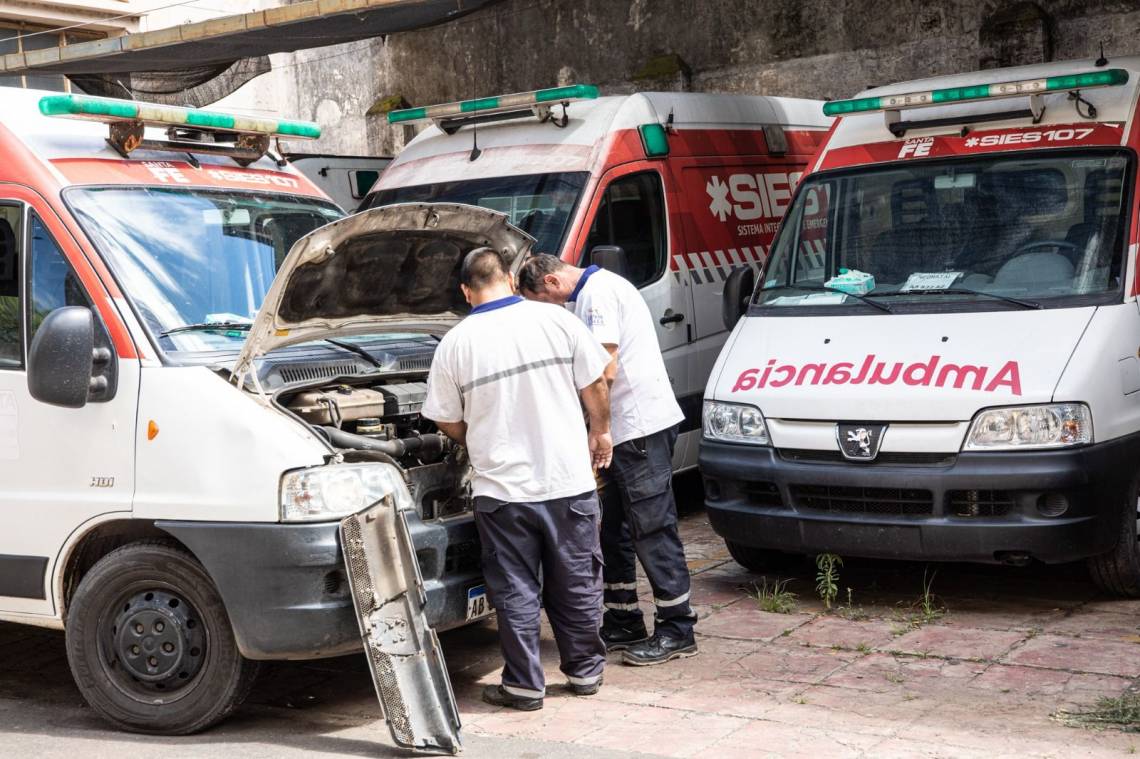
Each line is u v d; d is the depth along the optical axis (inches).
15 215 220.5
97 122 239.9
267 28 379.6
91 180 223.8
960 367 250.4
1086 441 240.2
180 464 201.6
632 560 242.7
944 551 245.9
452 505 222.4
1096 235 267.0
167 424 203.2
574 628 217.0
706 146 374.3
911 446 247.8
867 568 298.0
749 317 293.4
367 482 199.8
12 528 215.9
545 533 211.6
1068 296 261.3
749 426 267.1
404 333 249.9
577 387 216.7
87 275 212.2
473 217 223.1
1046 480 237.5
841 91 514.6
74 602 210.2
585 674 219.0
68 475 211.5
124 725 209.6
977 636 241.8
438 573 209.0
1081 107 281.4
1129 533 251.3
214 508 198.5
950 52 487.2
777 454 263.1
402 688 194.2
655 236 349.4
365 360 229.9
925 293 273.7
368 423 215.2
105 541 218.1
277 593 195.0
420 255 224.8
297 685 235.3
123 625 208.5
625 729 202.2
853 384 256.2
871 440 251.1
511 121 358.0
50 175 220.2
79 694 234.2
